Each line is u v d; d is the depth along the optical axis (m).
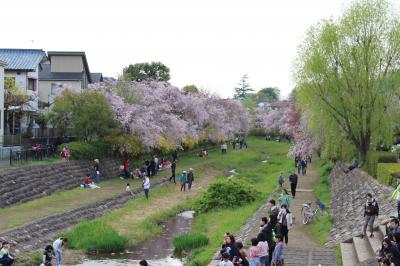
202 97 85.62
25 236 25.58
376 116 35.38
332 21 37.03
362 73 35.19
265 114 135.75
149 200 39.69
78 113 47.41
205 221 33.72
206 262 21.83
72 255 25.30
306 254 20.84
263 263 17.19
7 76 54.56
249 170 63.84
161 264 24.31
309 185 44.62
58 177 40.56
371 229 20.53
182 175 45.66
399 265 14.01
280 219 21.77
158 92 64.44
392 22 35.50
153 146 53.22
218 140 86.75
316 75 36.59
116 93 54.19
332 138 37.91
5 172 35.00
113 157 51.53
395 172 25.67
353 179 33.94
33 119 54.47
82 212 32.50
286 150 94.12
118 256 25.75
